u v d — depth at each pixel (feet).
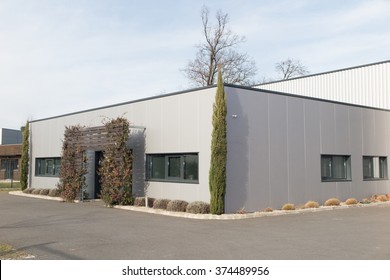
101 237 34.96
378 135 74.28
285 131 58.13
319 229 39.37
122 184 60.18
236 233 36.99
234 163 51.62
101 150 71.72
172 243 32.35
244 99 53.52
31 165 92.73
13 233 37.06
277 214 50.70
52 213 52.42
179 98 56.80
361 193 69.67
